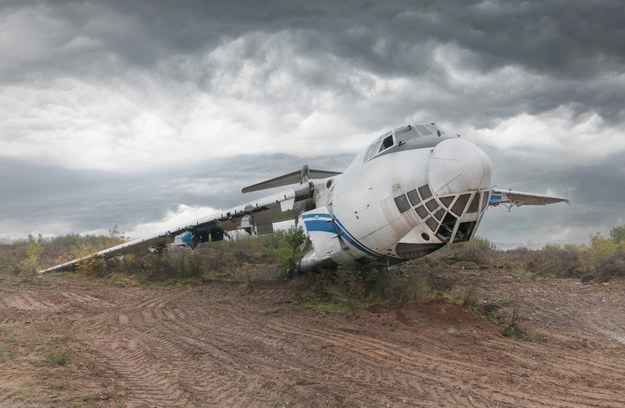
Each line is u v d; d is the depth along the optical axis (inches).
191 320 474.6
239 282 752.3
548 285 658.8
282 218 792.3
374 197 500.1
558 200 844.6
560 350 363.9
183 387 270.4
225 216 739.4
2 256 1045.8
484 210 449.4
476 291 590.9
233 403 248.4
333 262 614.2
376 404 248.8
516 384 284.7
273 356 342.0
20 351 328.5
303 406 245.4
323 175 814.5
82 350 348.5
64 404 232.2
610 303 547.8
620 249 901.2
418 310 468.1
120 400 244.2
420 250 495.5
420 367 315.9
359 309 507.8
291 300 565.0
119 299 602.9
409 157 466.9
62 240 1512.1
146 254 859.4
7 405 226.2
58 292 640.4
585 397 265.0
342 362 327.0
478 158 428.1
